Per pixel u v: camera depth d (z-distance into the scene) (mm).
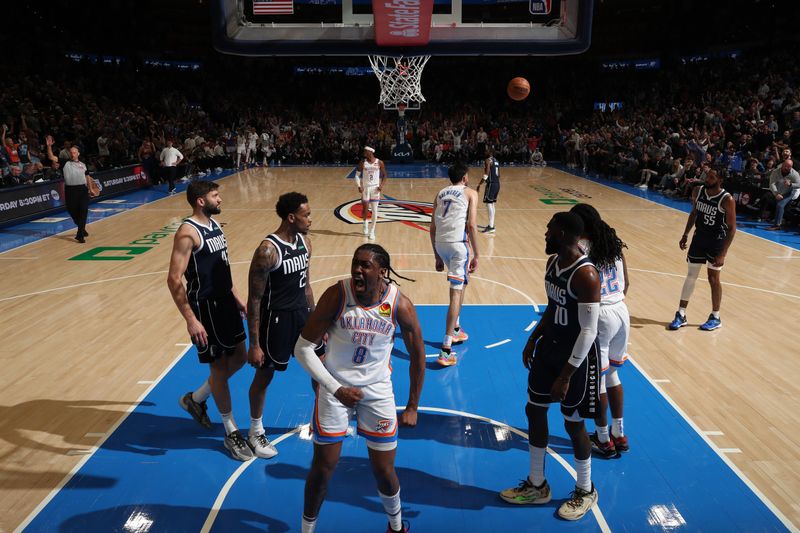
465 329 6074
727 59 25609
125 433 4141
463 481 3619
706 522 3236
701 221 5852
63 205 12820
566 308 3133
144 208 13242
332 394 2834
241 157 23969
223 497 3449
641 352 5492
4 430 4148
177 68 28875
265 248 3504
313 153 25125
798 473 3664
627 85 28031
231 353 3844
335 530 3178
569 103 28969
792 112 16891
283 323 3676
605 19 30250
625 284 3871
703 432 4129
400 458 3850
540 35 11930
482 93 30422
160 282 7660
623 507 3363
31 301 6941
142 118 21406
